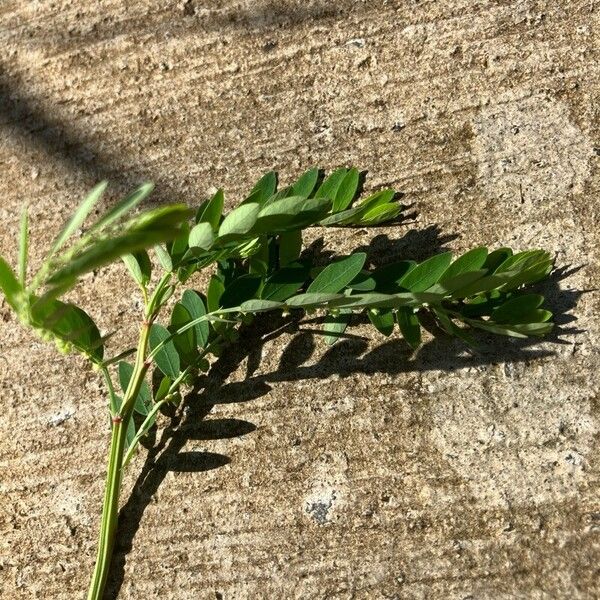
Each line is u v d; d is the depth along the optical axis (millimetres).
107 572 186
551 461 181
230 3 226
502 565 178
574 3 208
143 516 193
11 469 203
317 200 170
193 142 218
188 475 194
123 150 221
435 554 181
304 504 188
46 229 220
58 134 226
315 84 215
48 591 193
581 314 187
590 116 200
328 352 195
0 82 234
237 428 194
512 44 208
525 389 186
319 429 191
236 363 198
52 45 233
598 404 182
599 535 176
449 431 187
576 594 174
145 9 230
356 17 218
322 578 183
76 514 197
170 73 224
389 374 192
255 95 218
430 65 211
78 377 206
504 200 198
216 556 188
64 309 160
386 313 187
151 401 196
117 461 185
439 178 203
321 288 182
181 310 192
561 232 194
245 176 213
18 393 208
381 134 209
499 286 178
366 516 185
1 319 214
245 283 190
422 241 199
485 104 205
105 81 228
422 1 215
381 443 188
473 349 190
